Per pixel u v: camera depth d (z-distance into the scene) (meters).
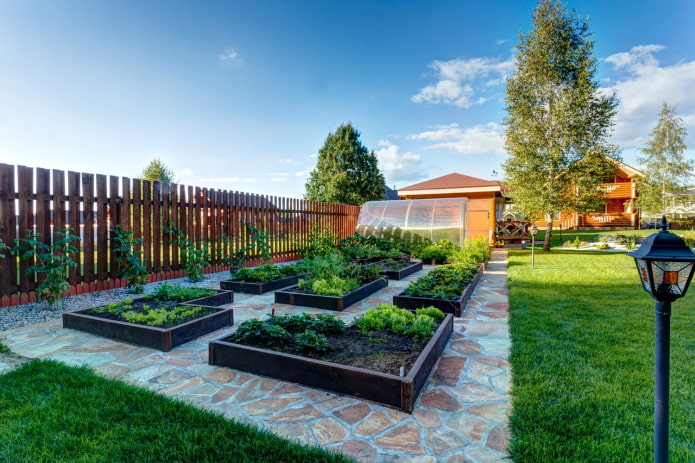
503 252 14.67
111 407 2.33
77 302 5.49
